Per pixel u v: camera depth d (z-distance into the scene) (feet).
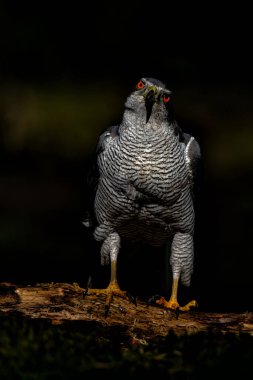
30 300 23.18
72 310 22.57
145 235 28.58
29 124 61.82
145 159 26.16
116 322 22.13
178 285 29.14
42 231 51.34
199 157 27.68
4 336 18.31
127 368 17.56
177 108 65.10
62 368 17.24
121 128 26.61
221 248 46.70
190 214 27.84
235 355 18.12
